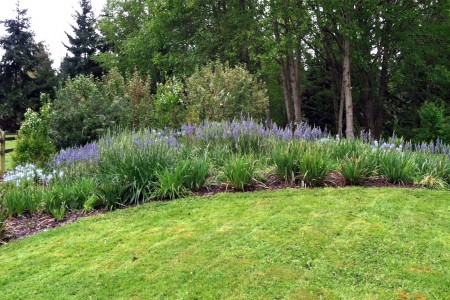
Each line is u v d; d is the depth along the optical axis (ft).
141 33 68.39
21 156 28.73
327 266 12.43
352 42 49.21
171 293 11.53
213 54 61.05
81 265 13.67
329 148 24.11
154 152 21.86
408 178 21.68
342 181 21.52
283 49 44.96
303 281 11.69
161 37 64.59
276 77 68.39
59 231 17.03
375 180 21.97
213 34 59.98
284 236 14.57
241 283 11.75
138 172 20.63
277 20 49.96
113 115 35.35
